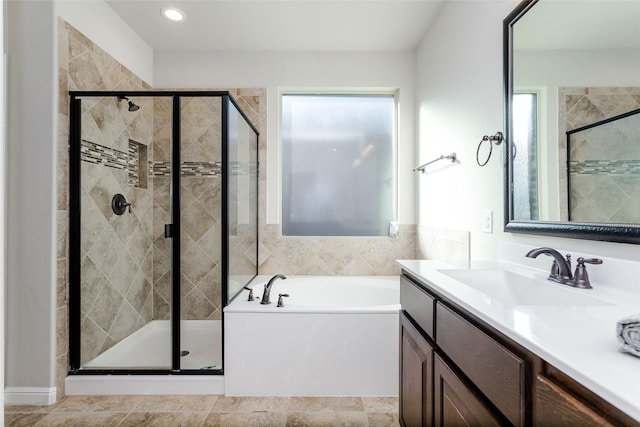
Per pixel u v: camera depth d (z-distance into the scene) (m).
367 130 2.94
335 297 2.61
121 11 2.25
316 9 2.23
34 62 1.72
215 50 2.78
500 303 0.84
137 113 2.45
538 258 1.27
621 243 0.96
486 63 1.66
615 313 0.75
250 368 1.83
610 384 0.45
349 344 1.83
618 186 0.96
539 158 1.27
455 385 0.92
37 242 1.73
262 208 2.80
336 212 2.92
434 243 2.34
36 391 1.73
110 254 2.19
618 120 0.96
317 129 2.93
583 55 1.08
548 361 0.55
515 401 0.67
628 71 0.93
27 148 1.72
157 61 2.77
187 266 2.58
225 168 2.07
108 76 2.19
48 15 1.73
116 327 2.23
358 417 1.65
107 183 2.15
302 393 1.83
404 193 2.81
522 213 1.37
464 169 1.89
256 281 2.59
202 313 2.57
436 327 1.08
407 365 1.36
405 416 1.39
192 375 1.87
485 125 1.67
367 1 2.14
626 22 0.94
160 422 1.61
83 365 1.94
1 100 0.49
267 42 2.66
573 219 1.12
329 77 2.80
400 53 2.80
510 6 1.46
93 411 1.69
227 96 2.06
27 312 1.73
